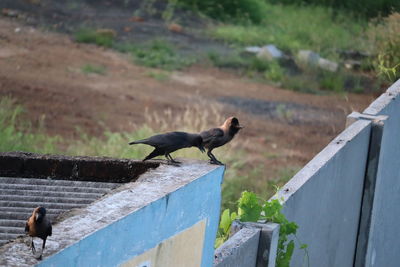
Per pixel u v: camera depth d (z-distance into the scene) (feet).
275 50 200.64
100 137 132.67
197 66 187.01
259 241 50.03
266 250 49.96
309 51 197.26
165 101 158.10
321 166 61.93
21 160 44.27
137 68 178.50
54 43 183.62
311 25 226.38
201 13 225.35
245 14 228.63
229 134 47.52
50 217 38.09
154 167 43.83
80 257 29.71
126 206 33.76
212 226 42.42
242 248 47.09
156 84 169.37
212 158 46.83
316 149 144.36
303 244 57.21
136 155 108.17
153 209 34.76
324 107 168.66
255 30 219.82
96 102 151.12
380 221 81.25
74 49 182.70
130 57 184.96
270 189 114.52
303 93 177.27
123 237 32.60
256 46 207.10
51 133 130.11
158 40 197.47
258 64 191.62
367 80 182.80
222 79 180.65
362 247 77.05
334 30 222.48
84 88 158.10
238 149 136.26
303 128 155.22
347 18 230.48
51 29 192.24
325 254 66.90
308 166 61.93
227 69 188.14
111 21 206.18
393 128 81.92
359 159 72.79
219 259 44.60
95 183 43.21
